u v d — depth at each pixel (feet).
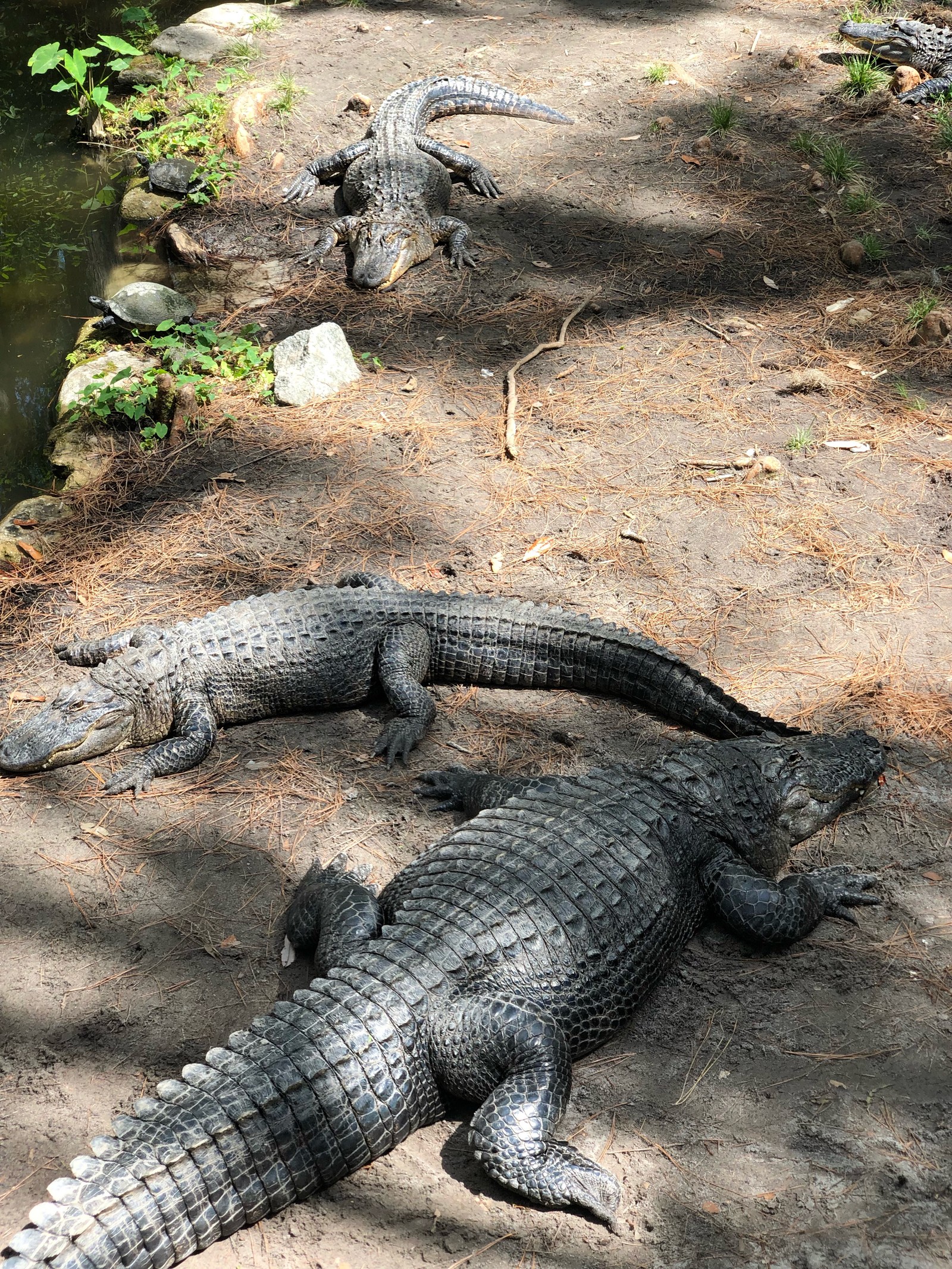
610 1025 27.89
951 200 37.14
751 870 28.66
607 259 36.32
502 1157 27.07
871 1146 27.30
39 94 42.63
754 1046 27.89
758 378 34.19
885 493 32.53
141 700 30.12
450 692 30.86
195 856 29.19
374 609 30.73
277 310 35.58
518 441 33.35
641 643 30.37
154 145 38.96
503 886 27.96
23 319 36.42
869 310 35.17
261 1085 26.94
